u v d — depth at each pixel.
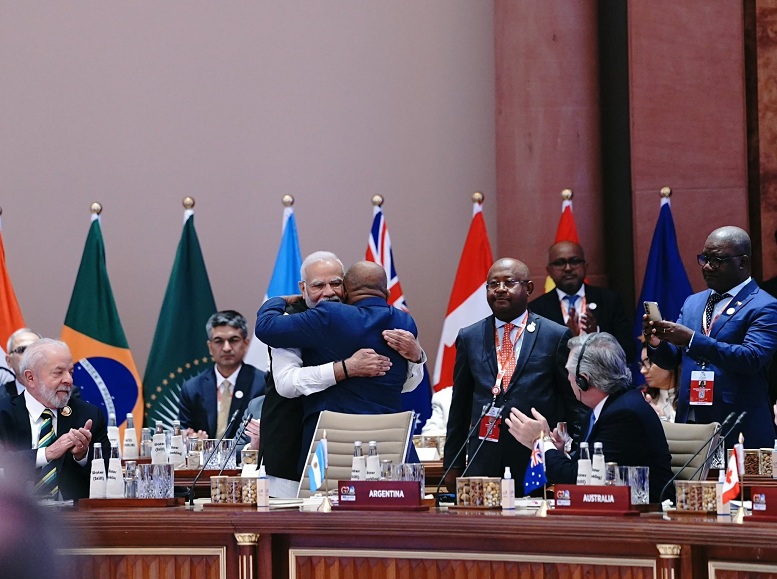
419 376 10.98
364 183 21.06
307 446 10.50
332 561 8.21
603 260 18.83
